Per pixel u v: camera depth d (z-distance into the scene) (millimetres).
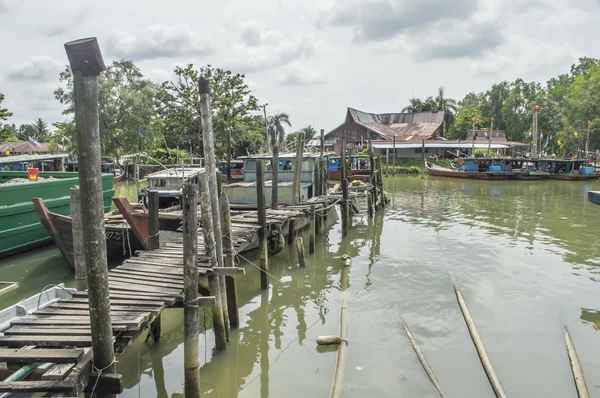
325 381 6152
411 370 6289
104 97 34125
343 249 13664
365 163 38969
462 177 38656
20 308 6137
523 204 23406
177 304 6062
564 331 7473
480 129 63031
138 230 9812
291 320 8250
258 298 9438
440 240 14609
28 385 4152
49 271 11375
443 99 63750
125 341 5148
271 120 46188
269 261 12227
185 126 33125
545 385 5887
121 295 6078
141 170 33438
